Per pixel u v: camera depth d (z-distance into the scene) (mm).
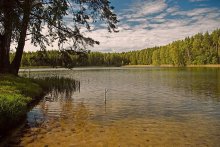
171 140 10797
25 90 19656
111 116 15211
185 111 16734
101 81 42750
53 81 30266
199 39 136750
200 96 23531
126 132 11891
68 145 10211
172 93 25984
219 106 18438
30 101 18156
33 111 16406
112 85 35406
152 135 11484
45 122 13688
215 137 11211
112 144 10328
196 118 14750
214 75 54625
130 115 15453
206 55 128125
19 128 12570
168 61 148250
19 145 10188
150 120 14266
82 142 10555
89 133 11727
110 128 12586
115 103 19953
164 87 32094
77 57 25422
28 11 16703
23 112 14141
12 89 18531
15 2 15734
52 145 10195
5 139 10891
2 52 25547
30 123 13500
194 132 11953
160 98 22625
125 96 24000
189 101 20781
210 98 22234
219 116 15227
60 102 20203
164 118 14734
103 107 18188
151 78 49500
